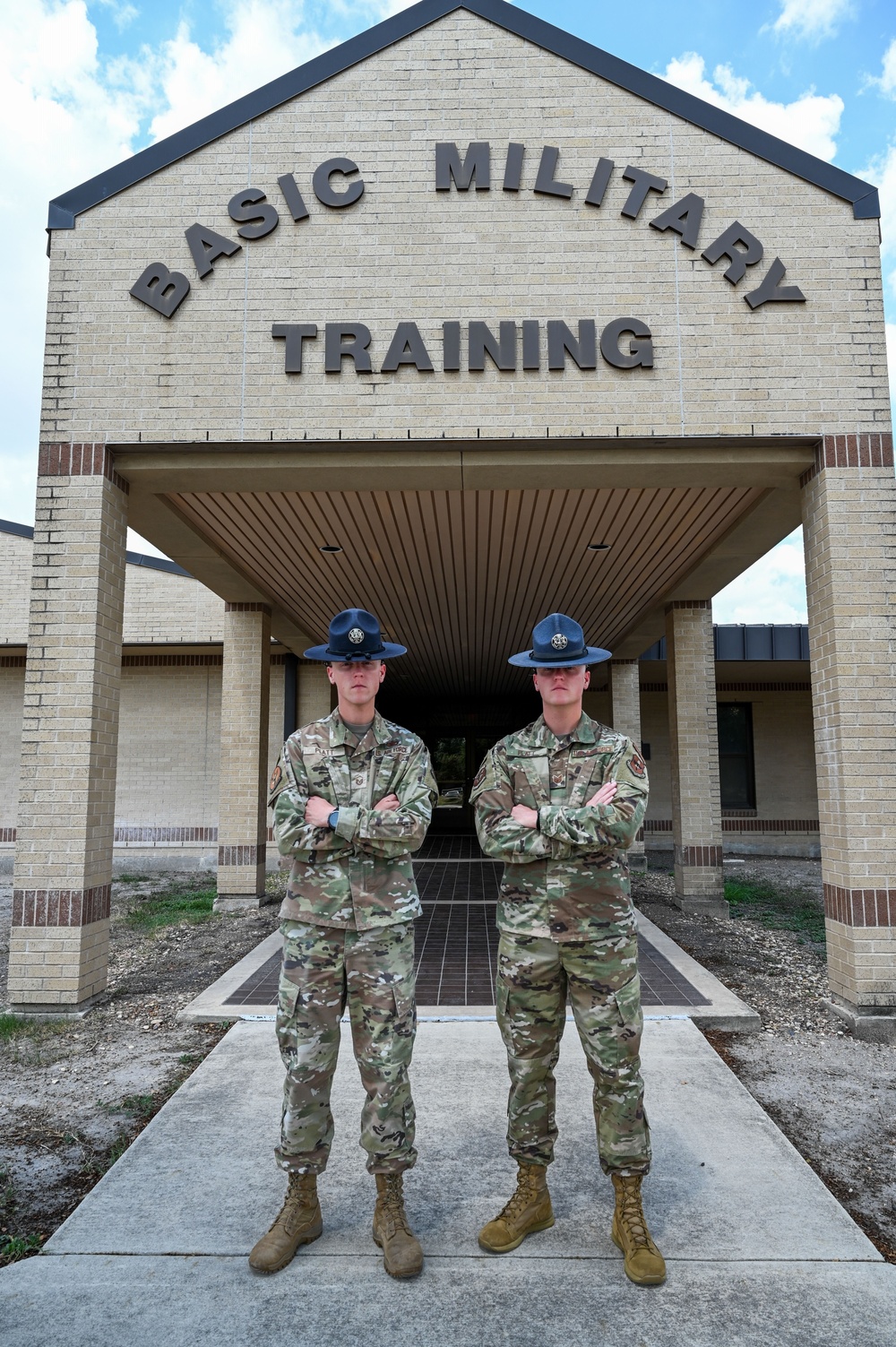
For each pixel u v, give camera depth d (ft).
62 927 17.72
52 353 19.12
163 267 19.16
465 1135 11.82
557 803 9.00
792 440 18.61
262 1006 17.53
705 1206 9.96
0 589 43.70
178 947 24.39
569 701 9.17
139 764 45.34
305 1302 8.18
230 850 31.91
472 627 38.60
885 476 18.35
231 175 19.40
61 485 18.80
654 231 18.97
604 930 8.72
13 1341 7.67
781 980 20.62
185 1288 8.41
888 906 17.29
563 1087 13.55
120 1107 13.08
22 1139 12.07
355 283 19.02
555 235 18.99
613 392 18.56
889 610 18.02
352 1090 13.37
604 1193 10.18
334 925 8.80
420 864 42.91
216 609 42.96
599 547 26.32
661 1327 7.84
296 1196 8.96
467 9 19.70
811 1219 9.73
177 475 19.69
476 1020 16.80
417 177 19.25
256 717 32.55
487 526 24.41
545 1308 8.08
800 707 56.18
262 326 18.98
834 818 18.15
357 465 19.13
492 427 18.53
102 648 18.81
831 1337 7.75
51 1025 17.03
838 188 18.98
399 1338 7.68
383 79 19.57
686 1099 13.07
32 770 18.13
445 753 67.41
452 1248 9.05
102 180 19.47
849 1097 13.70
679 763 32.01
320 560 27.91
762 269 18.86
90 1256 8.98
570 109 19.34
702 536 25.26
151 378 18.95
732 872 45.27
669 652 32.73
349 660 9.25
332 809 8.89
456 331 18.74
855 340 18.66
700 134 19.21
